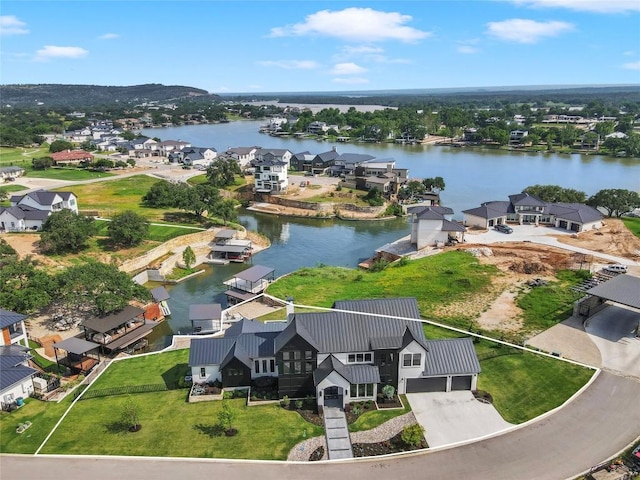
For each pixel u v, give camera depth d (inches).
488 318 2338.8
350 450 1448.1
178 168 6904.5
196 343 1831.9
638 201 4069.9
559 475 1333.7
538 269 2896.2
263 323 2078.0
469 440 1482.5
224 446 1467.8
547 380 1782.7
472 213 3900.1
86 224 3393.2
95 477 1353.3
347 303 1807.3
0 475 1364.4
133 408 1551.4
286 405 1663.4
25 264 2566.4
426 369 1710.1
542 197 4254.4
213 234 3909.9
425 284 2797.7
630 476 1316.4
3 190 4704.7
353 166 6264.8
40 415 1663.4
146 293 2571.4
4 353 1913.1
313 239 4192.9
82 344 2113.7
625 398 1663.4
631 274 2778.1
